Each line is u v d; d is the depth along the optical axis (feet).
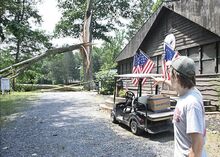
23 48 98.22
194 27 37.22
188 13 33.73
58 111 37.47
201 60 36.14
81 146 19.26
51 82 171.73
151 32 51.03
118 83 37.04
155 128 22.06
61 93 75.46
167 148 18.62
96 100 52.21
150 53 52.65
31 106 43.47
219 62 32.35
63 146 19.27
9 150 18.38
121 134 23.03
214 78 32.37
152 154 17.22
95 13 112.16
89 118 31.30
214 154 16.61
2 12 59.16
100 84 70.08
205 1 30.30
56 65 234.58
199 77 36.19
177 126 6.47
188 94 6.38
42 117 32.37
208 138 20.12
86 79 89.76
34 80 105.50
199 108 6.09
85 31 82.53
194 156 5.87
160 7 43.73
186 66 6.39
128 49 61.31
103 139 21.26
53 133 23.54
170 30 44.21
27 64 48.34
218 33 28.07
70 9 112.27
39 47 99.86
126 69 67.97
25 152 17.92
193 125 5.92
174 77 6.66
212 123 24.86
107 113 35.19
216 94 31.71
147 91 46.11
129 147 18.90
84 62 88.79
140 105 23.17
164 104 22.95
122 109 27.14
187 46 39.06
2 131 24.61
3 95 61.26
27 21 96.27
